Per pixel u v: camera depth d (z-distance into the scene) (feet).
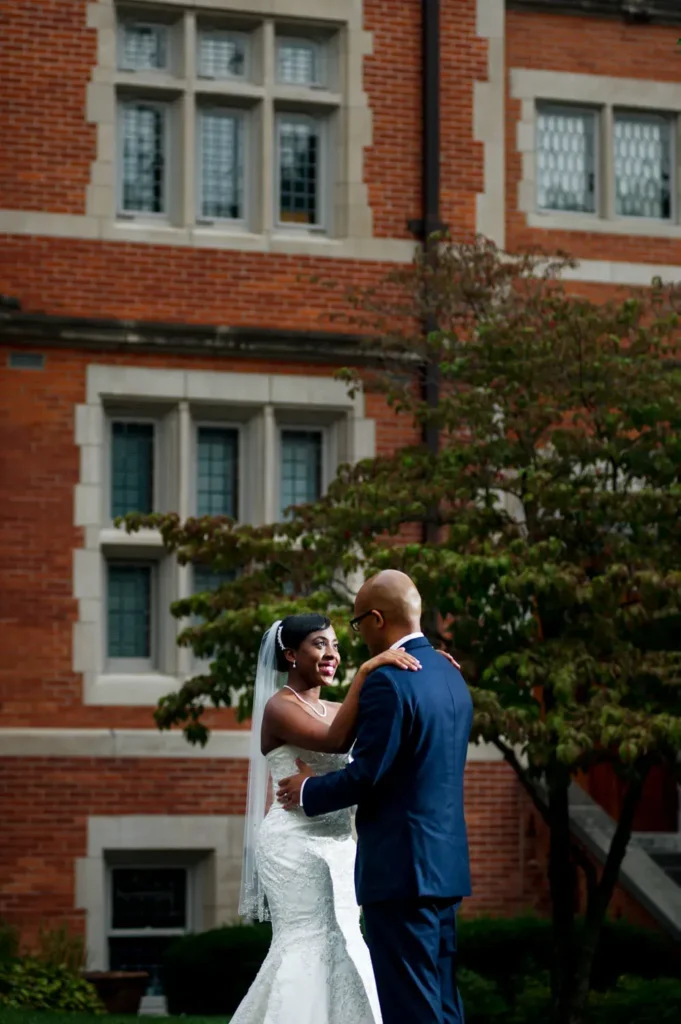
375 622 26.89
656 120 70.49
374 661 26.14
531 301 49.80
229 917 60.90
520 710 43.19
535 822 63.36
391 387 51.90
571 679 43.34
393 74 66.33
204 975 55.57
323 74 66.39
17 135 62.08
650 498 45.03
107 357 62.08
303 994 28.19
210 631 47.29
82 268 62.28
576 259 68.08
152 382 62.28
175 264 63.26
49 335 61.11
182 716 49.93
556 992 50.55
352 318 53.31
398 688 25.62
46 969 55.26
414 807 25.62
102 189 62.69
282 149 65.98
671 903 59.36
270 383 63.46
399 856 25.49
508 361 47.65
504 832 63.16
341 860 28.94
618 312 48.26
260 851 29.25
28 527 60.75
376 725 25.50
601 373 47.06
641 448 46.70
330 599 47.57
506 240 67.56
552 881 49.78
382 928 25.62
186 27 64.13
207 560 50.42
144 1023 45.50
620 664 44.62
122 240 62.80
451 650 47.65
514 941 56.18
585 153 69.77
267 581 49.67
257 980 28.84
